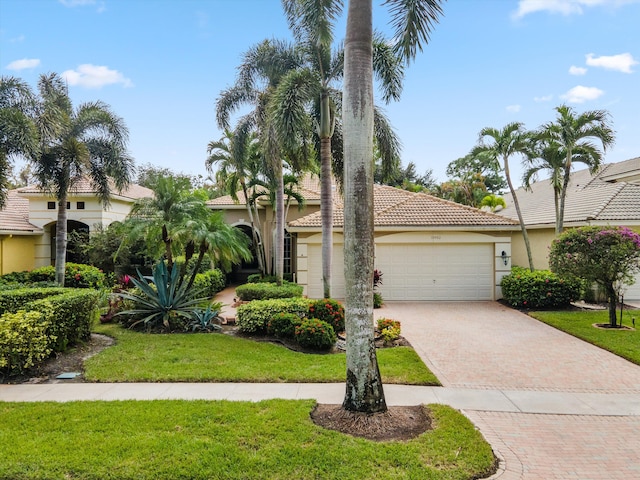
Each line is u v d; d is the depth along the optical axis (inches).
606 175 852.6
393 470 166.4
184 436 192.2
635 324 480.1
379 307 612.4
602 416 233.3
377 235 668.1
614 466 179.9
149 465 166.9
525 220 822.5
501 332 451.5
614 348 376.5
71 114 658.8
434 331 455.5
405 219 672.4
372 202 220.2
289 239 914.1
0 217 829.2
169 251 473.4
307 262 676.7
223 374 290.8
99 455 174.1
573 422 224.8
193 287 553.9
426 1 289.3
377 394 216.2
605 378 301.1
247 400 244.1
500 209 1062.4
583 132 627.5
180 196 474.3
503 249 661.9
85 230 882.1
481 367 326.0
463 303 644.7
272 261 905.5
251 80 576.1
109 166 669.9
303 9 419.5
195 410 224.4
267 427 202.1
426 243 666.8
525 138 658.2
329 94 513.0
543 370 319.0
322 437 192.7
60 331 335.6
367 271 217.0
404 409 233.0
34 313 307.1
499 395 264.7
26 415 218.5
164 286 439.8
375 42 488.7
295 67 537.3
